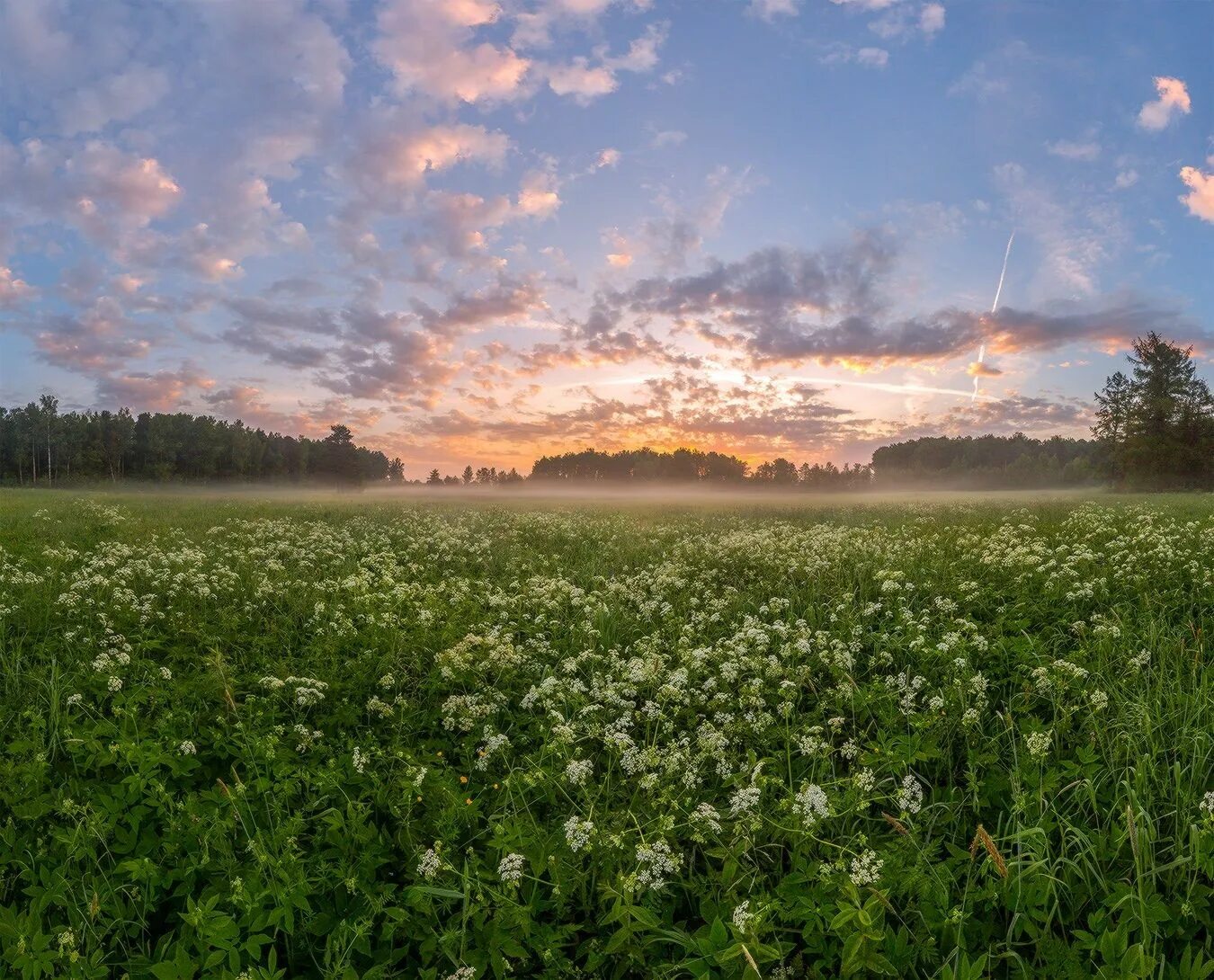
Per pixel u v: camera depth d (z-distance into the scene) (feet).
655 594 36.86
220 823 14.66
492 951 12.32
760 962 11.66
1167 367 196.85
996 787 16.46
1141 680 20.89
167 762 17.21
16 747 17.57
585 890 14.01
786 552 46.60
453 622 30.32
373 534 61.52
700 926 13.58
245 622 31.09
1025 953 12.31
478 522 73.82
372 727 21.52
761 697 22.18
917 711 20.36
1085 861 13.07
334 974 11.75
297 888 13.21
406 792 16.16
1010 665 23.68
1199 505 77.00
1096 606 29.58
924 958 11.65
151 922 13.83
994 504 92.53
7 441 345.31
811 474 410.72
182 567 40.78
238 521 67.15
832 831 15.08
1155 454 194.49
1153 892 12.30
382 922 13.61
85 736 18.35
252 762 17.58
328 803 16.97
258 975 11.33
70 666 23.67
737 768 18.13
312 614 32.68
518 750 20.44
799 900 12.72
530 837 14.83
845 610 30.78
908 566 38.04
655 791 16.92
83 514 66.85
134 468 368.27
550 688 21.36
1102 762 16.81
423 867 13.34
